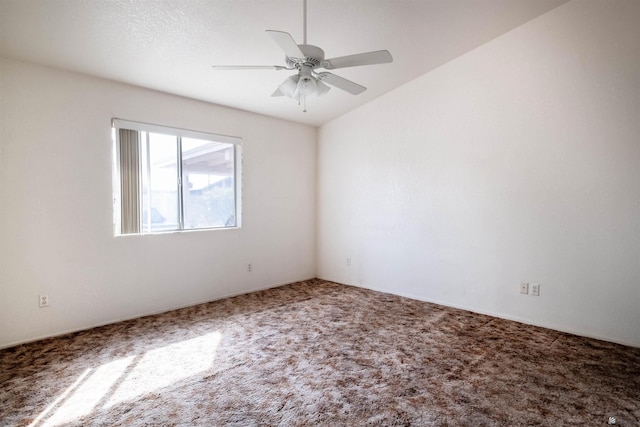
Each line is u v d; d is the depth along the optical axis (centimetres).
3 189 276
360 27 297
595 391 215
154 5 239
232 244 436
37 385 221
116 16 243
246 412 194
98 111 324
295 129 509
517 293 343
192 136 393
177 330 319
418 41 334
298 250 520
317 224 546
